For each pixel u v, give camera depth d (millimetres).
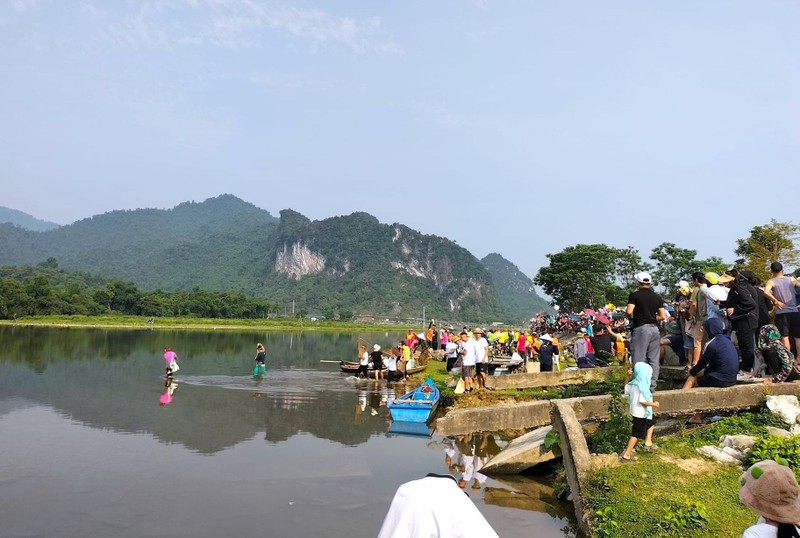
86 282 175375
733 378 9648
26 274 162625
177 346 50625
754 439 8234
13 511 8711
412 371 28406
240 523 8258
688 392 9039
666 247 70562
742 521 6508
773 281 10719
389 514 2662
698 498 6969
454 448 13453
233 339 69812
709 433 8984
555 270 77000
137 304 121562
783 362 9648
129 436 14062
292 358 43250
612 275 77688
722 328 10102
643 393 8125
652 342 9547
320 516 8617
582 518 7574
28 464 11383
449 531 2441
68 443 13211
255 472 11023
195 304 132375
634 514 6793
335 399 21328
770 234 36219
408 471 11273
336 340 87812
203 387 23578
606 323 16734
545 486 10086
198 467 11367
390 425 16219
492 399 15891
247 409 18438
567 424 8781
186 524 8234
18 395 19953
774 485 3260
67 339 55062
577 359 17031
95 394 20688
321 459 12172
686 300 12719
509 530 7918
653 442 8953
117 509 8836
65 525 8156
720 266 43031
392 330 146125
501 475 10766
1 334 60188
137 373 28000
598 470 7828
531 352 27094
